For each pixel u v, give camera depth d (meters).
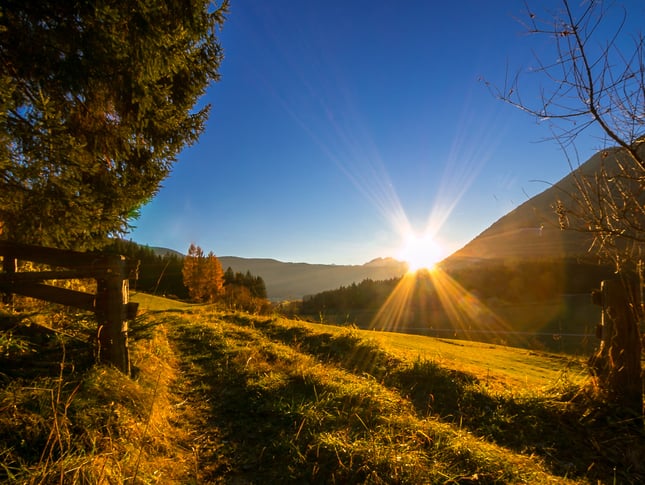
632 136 2.90
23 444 2.88
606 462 3.98
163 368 6.50
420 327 64.88
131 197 7.94
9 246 4.80
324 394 5.32
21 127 5.30
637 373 4.85
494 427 4.75
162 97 7.05
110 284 4.83
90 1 5.16
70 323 6.55
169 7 6.47
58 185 5.65
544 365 10.79
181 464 3.62
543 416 4.91
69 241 7.50
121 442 3.35
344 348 9.05
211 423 4.67
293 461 3.69
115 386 4.16
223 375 6.51
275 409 4.89
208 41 8.14
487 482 3.35
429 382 6.43
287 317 16.30
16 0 5.16
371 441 3.87
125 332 5.00
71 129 6.69
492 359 11.30
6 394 3.26
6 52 5.52
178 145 8.52
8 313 5.50
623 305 4.96
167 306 19.00
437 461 3.61
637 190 3.01
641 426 4.43
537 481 3.42
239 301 20.97
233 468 3.65
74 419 3.32
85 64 5.61
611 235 3.32
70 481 2.58
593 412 4.77
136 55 6.01
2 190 5.61
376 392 5.52
